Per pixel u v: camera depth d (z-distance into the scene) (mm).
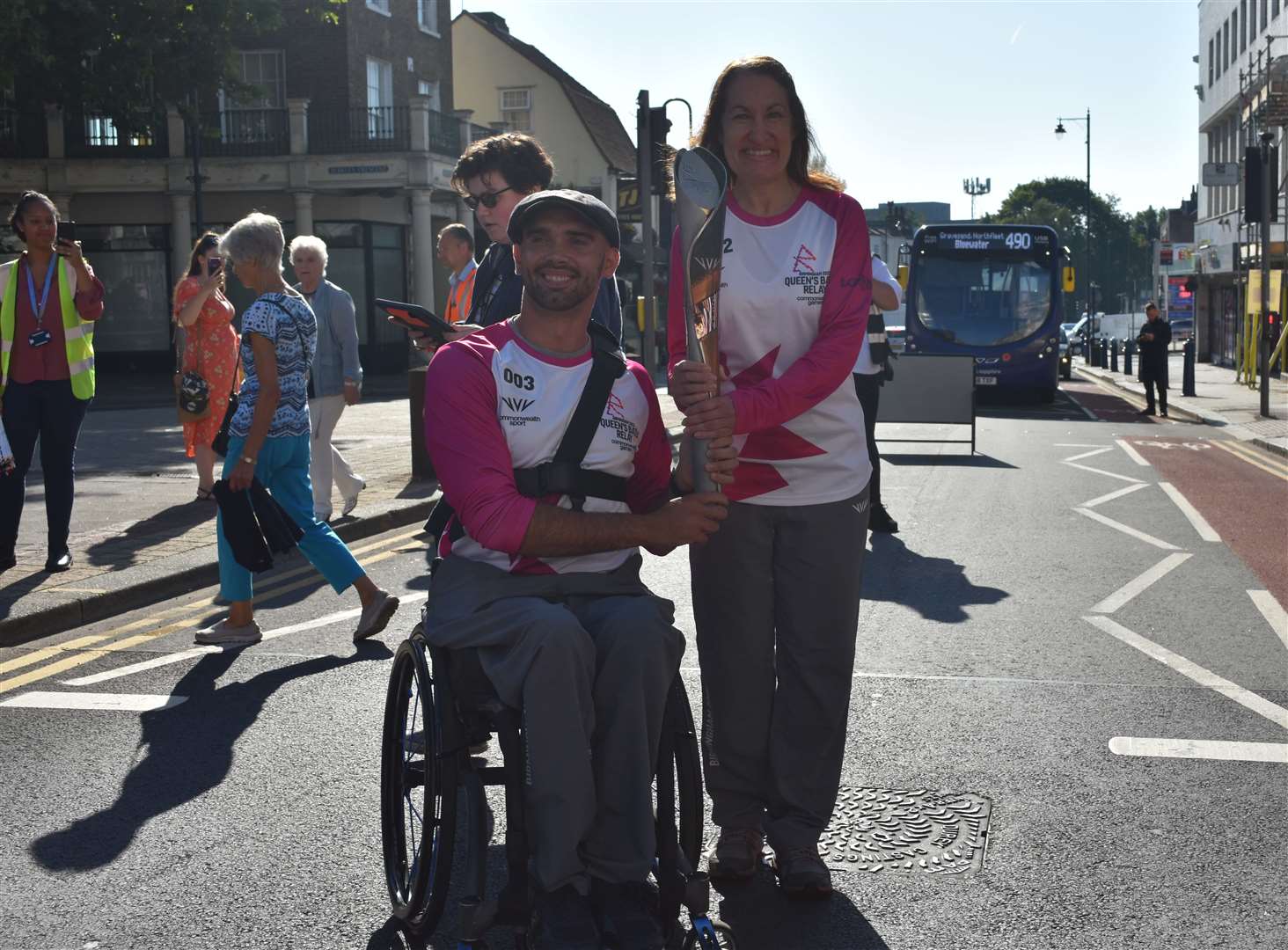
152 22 26906
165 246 35375
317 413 9891
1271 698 5648
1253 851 4016
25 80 27578
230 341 11125
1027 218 139000
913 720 5348
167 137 34406
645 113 16125
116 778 4723
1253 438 18219
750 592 3793
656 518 3322
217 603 7676
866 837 4156
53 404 7973
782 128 3645
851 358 3611
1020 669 6129
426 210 34906
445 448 3316
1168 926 3521
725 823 3914
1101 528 10523
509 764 3062
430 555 9320
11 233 34688
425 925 3309
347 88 35062
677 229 3299
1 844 4133
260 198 35000
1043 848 4055
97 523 9969
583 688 3086
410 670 3525
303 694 5758
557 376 3383
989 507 11758
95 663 6309
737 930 3545
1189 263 52531
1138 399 28266
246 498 6336
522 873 3039
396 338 36500
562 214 3326
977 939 3463
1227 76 43375
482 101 44719
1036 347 26797
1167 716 5387
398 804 3637
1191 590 7992
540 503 3279
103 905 3701
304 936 3512
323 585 8242
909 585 8203
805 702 3811
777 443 3705
